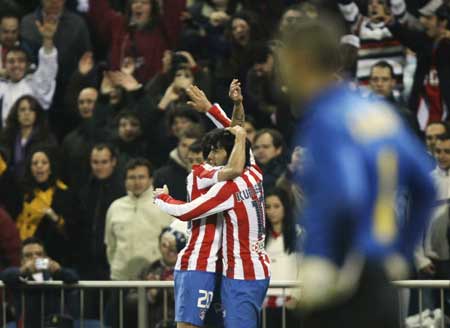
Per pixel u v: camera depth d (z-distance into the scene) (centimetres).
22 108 4056
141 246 3512
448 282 2795
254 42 4009
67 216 3791
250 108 3934
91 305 3200
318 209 1519
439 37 3884
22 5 4756
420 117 3903
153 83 4088
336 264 1520
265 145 3534
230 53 4044
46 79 4350
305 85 1582
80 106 4028
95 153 3750
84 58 4269
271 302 2997
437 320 2875
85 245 3769
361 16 3962
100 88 4238
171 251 3244
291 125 3825
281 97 3831
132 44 4294
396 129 1567
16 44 4397
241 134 2630
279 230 3219
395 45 3944
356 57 3859
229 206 2620
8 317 3272
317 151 1543
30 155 3800
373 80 3722
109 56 4347
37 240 3328
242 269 2641
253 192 2648
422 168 1559
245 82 3962
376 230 1534
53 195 3803
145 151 3934
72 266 3788
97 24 4478
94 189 3769
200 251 2653
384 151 1547
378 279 1530
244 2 4334
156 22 4306
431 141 3394
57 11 4381
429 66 3900
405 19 3894
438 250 3147
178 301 2680
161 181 3603
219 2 4319
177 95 3966
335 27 1608
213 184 2634
